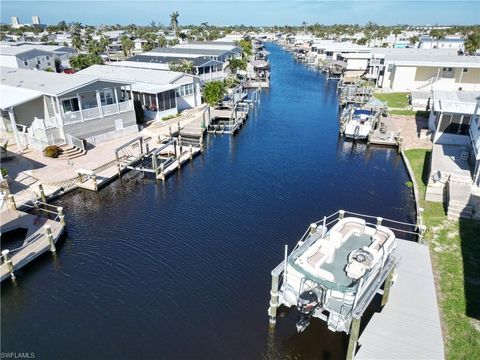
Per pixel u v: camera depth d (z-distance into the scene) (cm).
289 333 1377
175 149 3044
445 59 5278
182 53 6581
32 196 2259
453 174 2320
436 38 10969
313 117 4600
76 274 1692
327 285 1236
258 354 1296
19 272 1677
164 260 1792
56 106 2914
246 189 2592
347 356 1174
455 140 3081
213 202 2394
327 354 1295
